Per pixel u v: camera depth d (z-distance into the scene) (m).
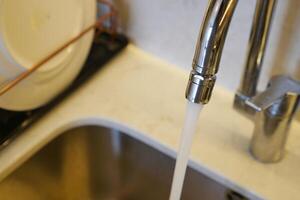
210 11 0.40
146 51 0.75
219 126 0.63
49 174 0.66
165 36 0.71
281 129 0.55
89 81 0.70
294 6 0.55
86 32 0.67
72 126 0.64
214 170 0.57
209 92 0.43
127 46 0.76
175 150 0.60
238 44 0.63
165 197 0.70
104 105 0.66
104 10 0.75
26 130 0.61
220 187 0.60
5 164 0.57
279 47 0.59
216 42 0.40
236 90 0.62
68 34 0.63
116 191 0.75
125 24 0.74
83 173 0.72
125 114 0.65
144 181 0.71
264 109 0.49
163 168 0.66
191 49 0.69
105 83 0.70
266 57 0.61
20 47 0.56
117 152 0.70
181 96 0.68
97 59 0.72
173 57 0.73
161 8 0.68
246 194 0.56
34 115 0.62
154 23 0.70
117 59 0.74
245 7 0.59
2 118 0.61
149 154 0.66
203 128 0.63
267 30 0.52
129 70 0.72
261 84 0.65
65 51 0.63
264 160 0.58
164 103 0.67
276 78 0.53
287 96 0.50
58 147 0.65
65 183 0.70
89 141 0.68
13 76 0.57
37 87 0.60
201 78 0.42
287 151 0.60
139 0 0.69
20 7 0.55
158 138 0.61
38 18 0.58
